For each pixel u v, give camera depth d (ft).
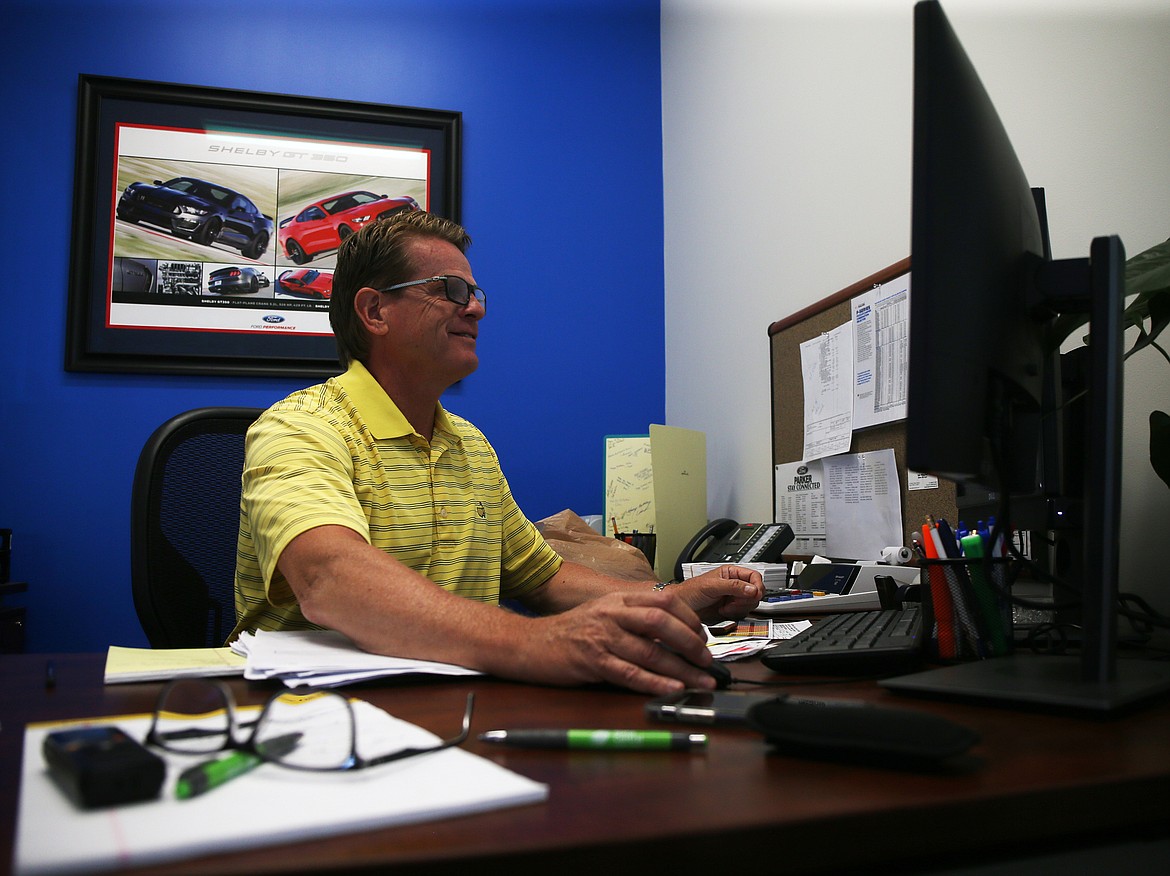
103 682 2.37
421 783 1.26
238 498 4.35
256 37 7.45
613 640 2.11
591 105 8.21
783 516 5.91
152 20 7.23
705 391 7.39
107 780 1.14
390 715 1.85
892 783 1.30
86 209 6.93
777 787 1.29
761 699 1.90
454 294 4.12
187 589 4.05
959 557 2.49
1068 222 3.81
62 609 6.66
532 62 8.08
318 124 7.47
